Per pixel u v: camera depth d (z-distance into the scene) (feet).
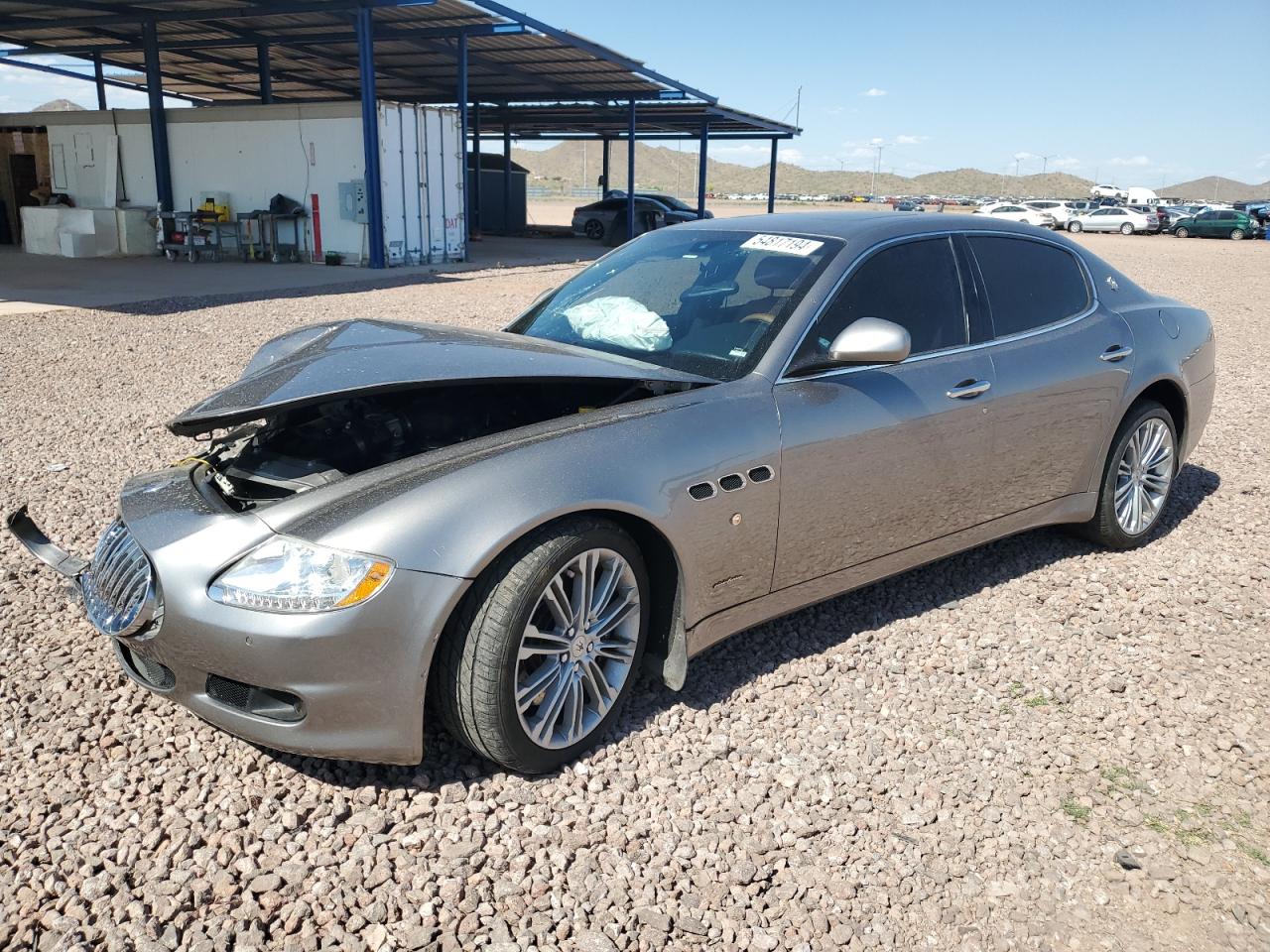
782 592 10.61
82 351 30.07
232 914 7.20
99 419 21.79
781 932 7.23
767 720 10.03
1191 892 7.73
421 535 7.98
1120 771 9.34
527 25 65.98
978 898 7.63
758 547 10.05
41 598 12.42
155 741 9.37
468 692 8.26
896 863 8.00
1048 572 14.08
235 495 9.30
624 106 107.55
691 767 9.15
